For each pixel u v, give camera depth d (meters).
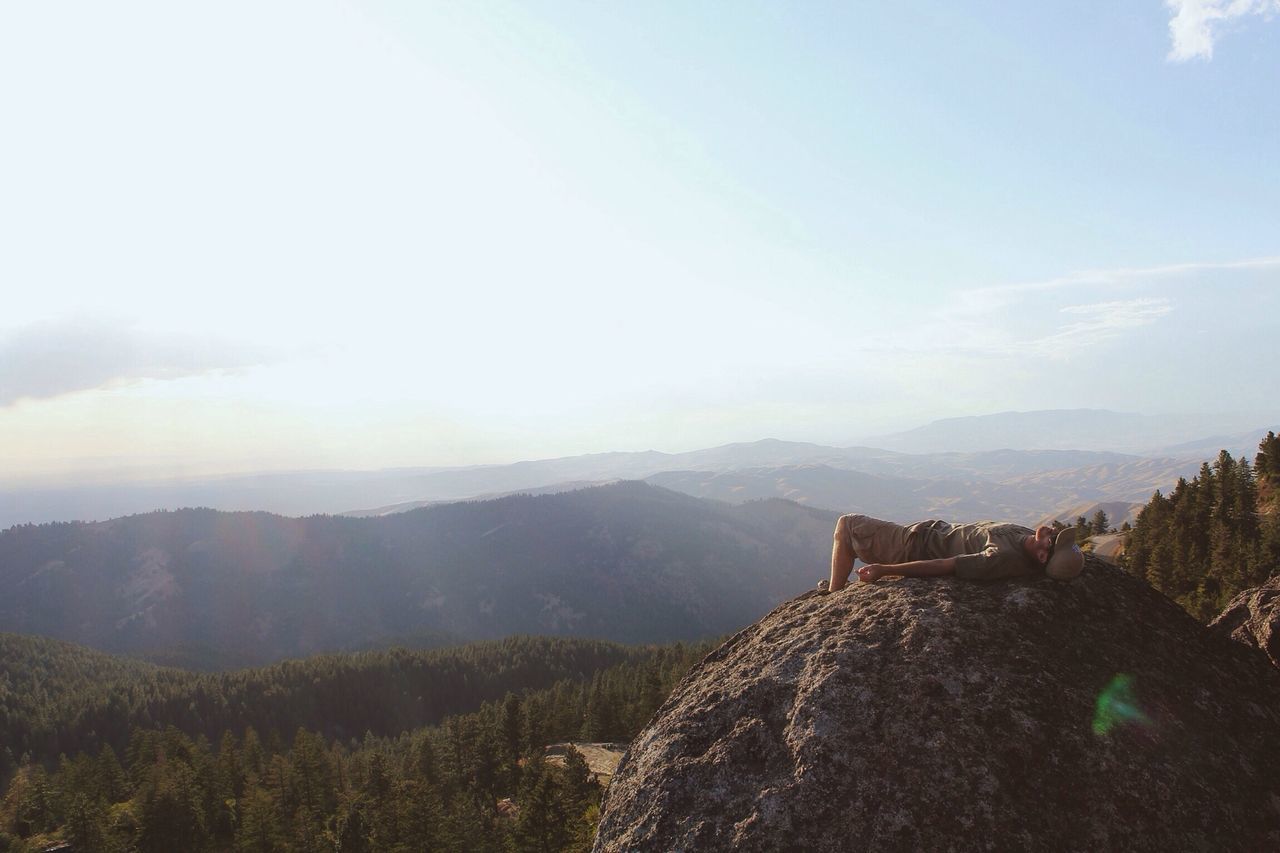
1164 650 5.05
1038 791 4.09
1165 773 4.25
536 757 61.91
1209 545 41.12
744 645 5.91
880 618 5.14
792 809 4.14
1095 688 4.60
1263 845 4.10
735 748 4.64
